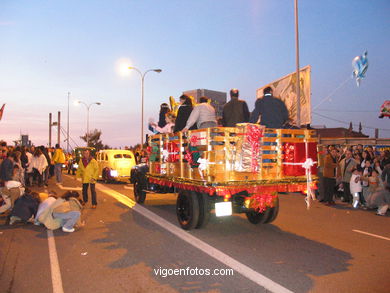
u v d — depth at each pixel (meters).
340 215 9.58
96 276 4.88
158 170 9.39
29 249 6.21
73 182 19.23
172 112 10.34
